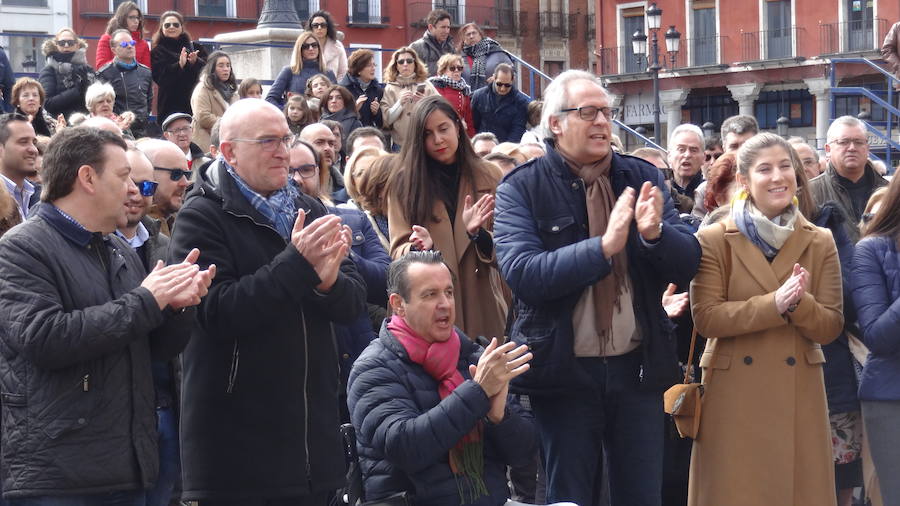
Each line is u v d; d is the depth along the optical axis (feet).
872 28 127.44
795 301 16.46
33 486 13.33
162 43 43.70
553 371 16.31
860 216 22.91
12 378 13.48
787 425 16.96
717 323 17.01
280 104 40.91
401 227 18.99
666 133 143.64
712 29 139.13
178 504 20.88
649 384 16.44
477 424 15.46
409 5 142.92
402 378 15.38
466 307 18.89
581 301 16.39
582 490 16.57
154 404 14.34
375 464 15.42
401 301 15.64
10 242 13.69
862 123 23.00
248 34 51.62
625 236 15.43
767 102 136.67
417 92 37.14
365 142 24.89
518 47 161.27
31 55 53.21
